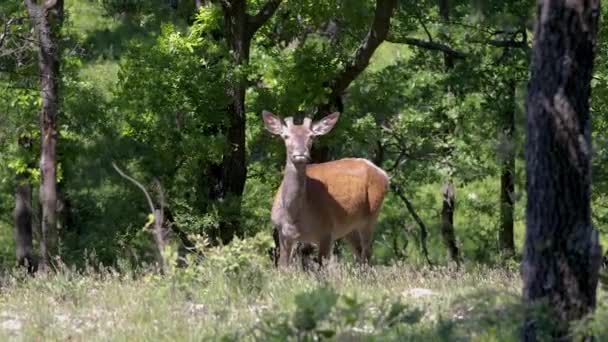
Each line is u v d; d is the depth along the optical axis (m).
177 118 28.22
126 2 47.62
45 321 12.87
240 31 28.44
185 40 28.38
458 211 41.47
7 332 12.46
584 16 9.13
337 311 8.39
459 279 16.09
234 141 29.12
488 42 28.20
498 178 42.34
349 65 28.36
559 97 9.17
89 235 30.14
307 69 27.88
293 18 31.34
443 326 9.35
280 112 28.16
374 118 31.28
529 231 9.42
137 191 30.31
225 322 12.21
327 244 20.38
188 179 29.58
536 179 9.32
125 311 13.42
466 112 29.86
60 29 28.14
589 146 9.28
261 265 15.26
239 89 28.81
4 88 29.89
